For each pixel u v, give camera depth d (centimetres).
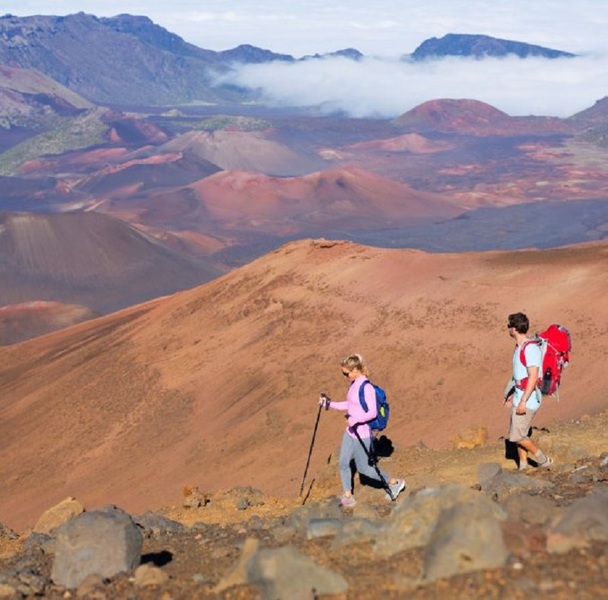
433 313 7344
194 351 8538
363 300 8200
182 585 724
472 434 1839
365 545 747
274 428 6219
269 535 960
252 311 8875
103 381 8631
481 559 598
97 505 6028
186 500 1543
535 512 695
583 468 1146
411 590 588
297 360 7525
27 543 1103
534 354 1164
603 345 5562
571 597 526
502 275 7638
